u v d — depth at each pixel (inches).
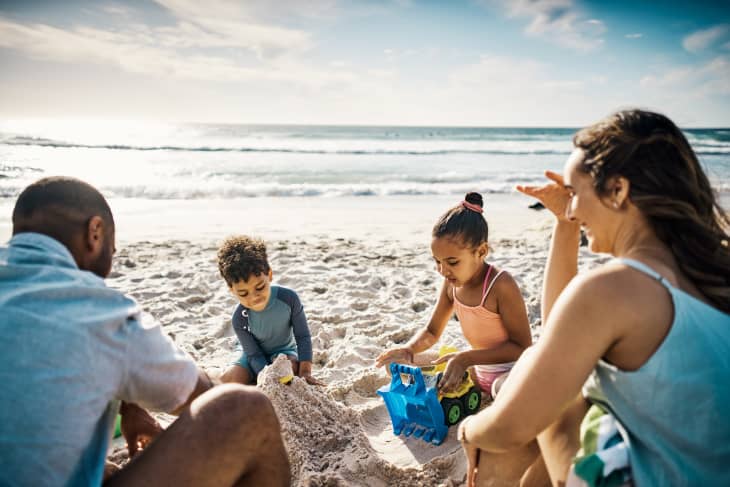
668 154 59.3
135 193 490.6
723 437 54.6
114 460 101.7
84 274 62.0
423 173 781.9
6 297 55.4
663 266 58.9
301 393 112.7
